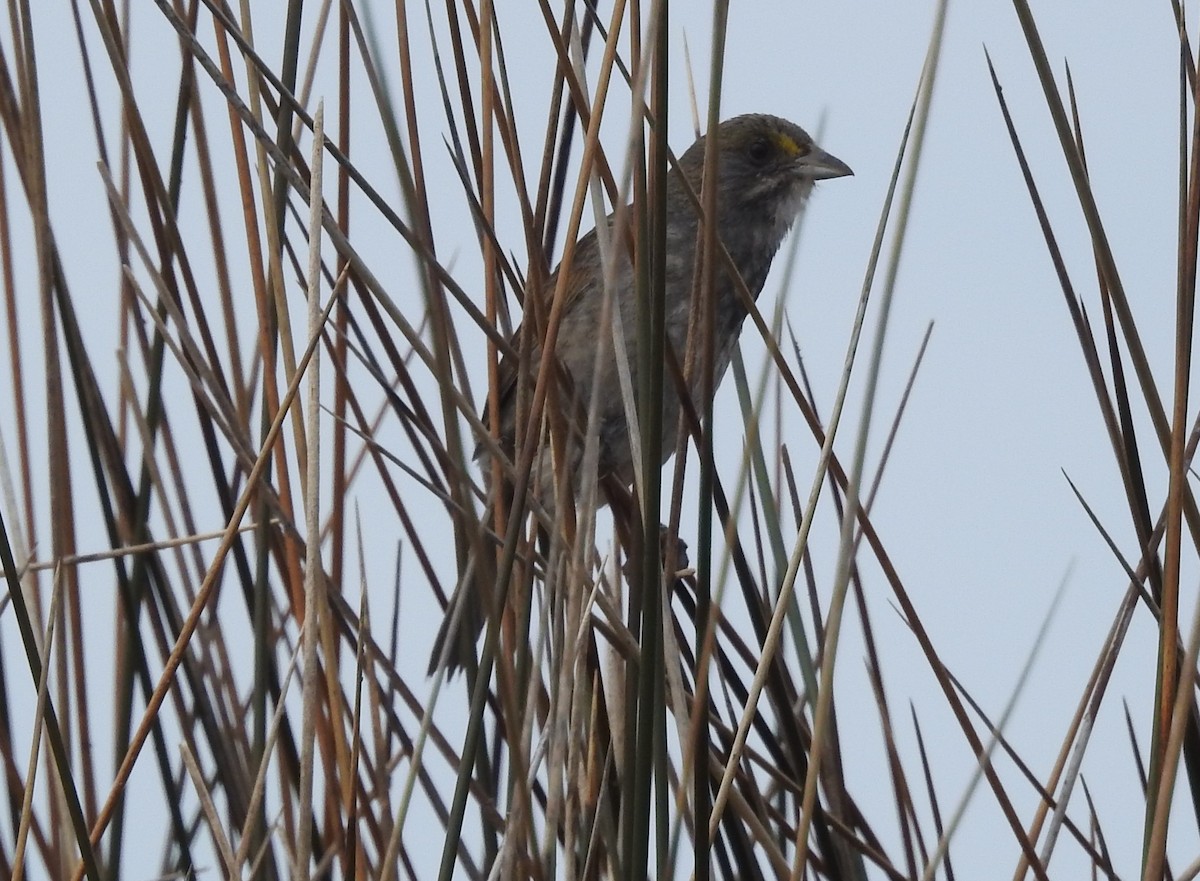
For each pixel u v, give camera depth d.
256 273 6.37
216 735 6.38
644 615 4.82
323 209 5.46
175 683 6.47
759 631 6.48
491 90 5.95
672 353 5.35
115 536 6.67
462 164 5.95
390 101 3.79
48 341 6.47
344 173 6.64
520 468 5.22
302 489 5.96
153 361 6.76
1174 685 5.11
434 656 7.00
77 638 6.60
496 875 5.16
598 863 5.62
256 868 5.98
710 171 4.81
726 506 6.59
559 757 4.98
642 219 4.91
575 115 6.45
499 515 6.10
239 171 6.39
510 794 5.00
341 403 6.61
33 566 6.39
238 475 7.03
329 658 5.97
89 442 6.61
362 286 6.11
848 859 6.15
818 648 6.75
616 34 5.26
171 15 5.48
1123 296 5.11
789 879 5.75
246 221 6.39
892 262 4.48
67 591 6.60
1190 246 4.94
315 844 6.20
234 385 6.70
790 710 6.41
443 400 3.88
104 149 6.97
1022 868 5.53
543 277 6.16
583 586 4.96
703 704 4.87
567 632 4.93
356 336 6.36
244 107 5.46
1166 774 4.69
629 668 5.21
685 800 4.98
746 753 6.25
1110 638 5.66
